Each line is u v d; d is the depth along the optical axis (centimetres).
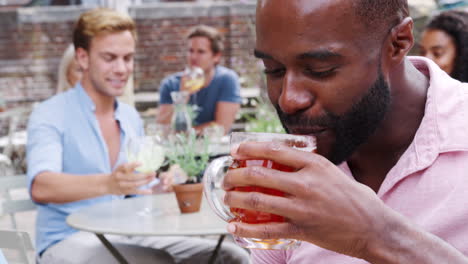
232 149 69
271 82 79
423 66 94
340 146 77
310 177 61
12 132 668
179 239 244
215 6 720
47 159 231
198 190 210
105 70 246
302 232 62
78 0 727
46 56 723
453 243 82
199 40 446
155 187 259
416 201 85
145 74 729
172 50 729
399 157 89
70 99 249
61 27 721
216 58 458
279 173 61
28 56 721
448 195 82
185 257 235
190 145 217
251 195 62
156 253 222
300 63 73
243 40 717
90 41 245
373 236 62
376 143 88
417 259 63
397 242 63
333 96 73
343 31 71
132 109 274
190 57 453
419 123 87
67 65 322
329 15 70
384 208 64
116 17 250
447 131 82
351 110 74
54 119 241
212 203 75
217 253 211
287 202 61
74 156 244
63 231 237
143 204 227
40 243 239
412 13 507
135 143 219
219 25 723
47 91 728
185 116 361
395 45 78
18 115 690
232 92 459
